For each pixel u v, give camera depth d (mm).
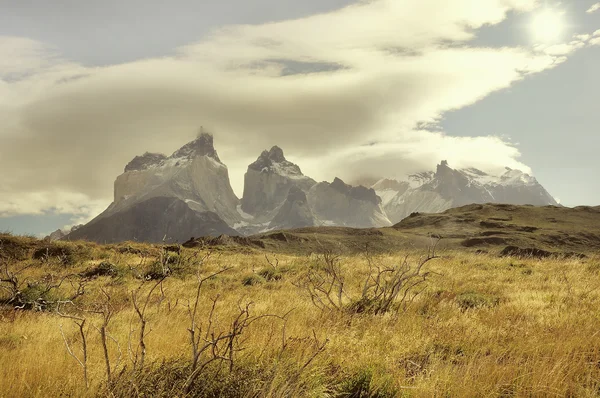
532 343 7219
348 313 10258
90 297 16125
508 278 17391
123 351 7277
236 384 5340
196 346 5426
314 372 5883
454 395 5395
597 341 7066
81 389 5270
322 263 24328
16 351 7836
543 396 5406
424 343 7621
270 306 12289
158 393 5102
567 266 19922
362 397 5582
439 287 15125
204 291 17375
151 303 14055
